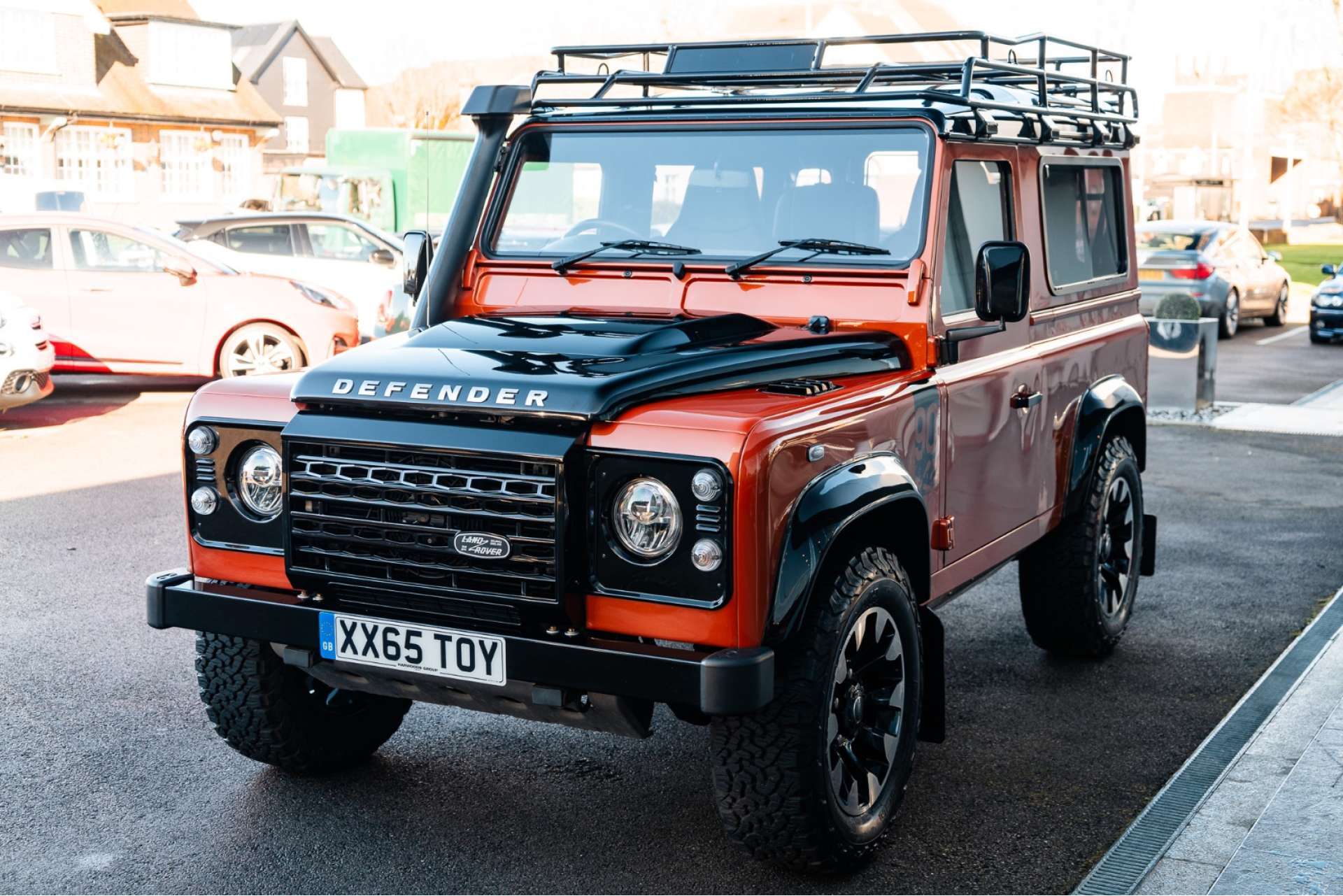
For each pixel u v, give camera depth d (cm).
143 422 1223
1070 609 585
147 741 507
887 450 411
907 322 441
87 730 517
